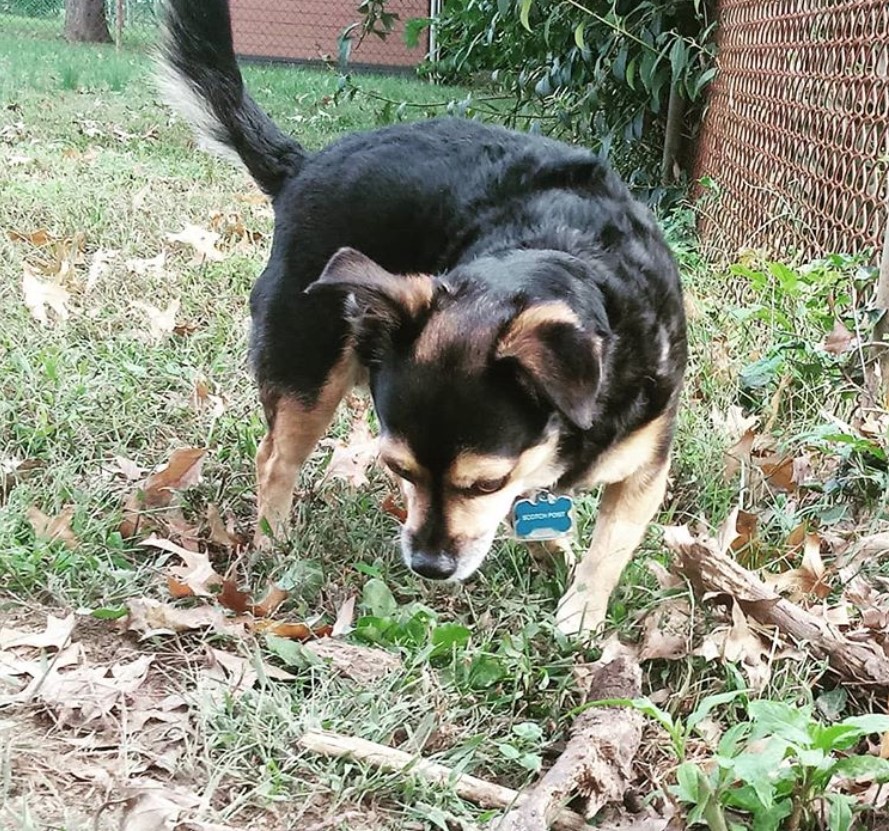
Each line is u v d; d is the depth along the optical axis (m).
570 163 0.82
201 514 0.91
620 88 1.94
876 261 1.13
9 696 0.67
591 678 0.71
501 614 0.79
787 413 1.05
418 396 0.69
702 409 1.05
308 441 0.88
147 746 0.65
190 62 0.93
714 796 0.59
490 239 0.79
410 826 0.61
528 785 0.64
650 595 0.82
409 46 2.34
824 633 0.73
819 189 1.30
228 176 2.04
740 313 1.12
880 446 0.90
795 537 0.85
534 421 0.70
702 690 0.72
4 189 1.72
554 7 1.80
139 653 0.73
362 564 0.83
